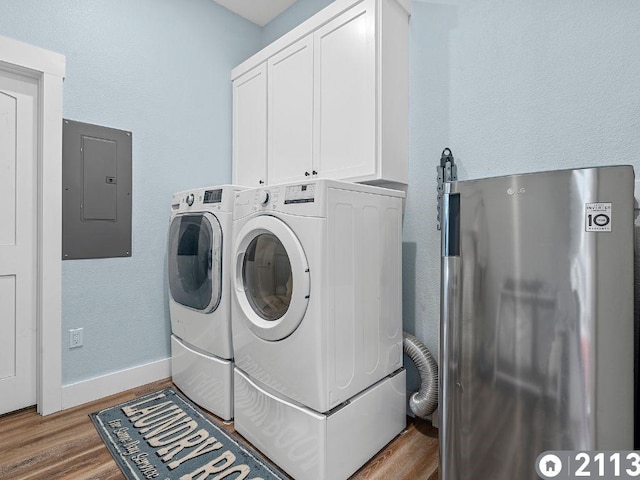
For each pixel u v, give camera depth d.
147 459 1.50
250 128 2.57
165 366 2.39
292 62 2.21
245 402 1.65
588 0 1.43
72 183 2.00
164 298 2.40
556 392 1.02
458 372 1.21
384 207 1.66
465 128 1.77
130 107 2.23
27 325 1.92
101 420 1.83
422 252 1.93
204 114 2.61
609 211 0.95
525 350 1.07
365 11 1.79
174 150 2.44
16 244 1.89
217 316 1.82
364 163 1.81
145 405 2.00
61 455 1.53
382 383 1.63
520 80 1.60
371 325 1.58
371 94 1.77
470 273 1.18
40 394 1.90
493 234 1.13
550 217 1.03
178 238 2.12
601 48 1.40
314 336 1.32
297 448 1.39
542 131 1.54
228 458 1.52
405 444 1.67
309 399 1.35
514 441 1.10
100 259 2.12
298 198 1.40
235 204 1.74
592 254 0.97
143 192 2.29
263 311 1.62
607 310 0.96
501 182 1.12
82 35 2.03
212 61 2.66
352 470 1.44
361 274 1.52
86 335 2.06
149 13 2.31
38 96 1.93
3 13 1.77
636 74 1.33
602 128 1.40
